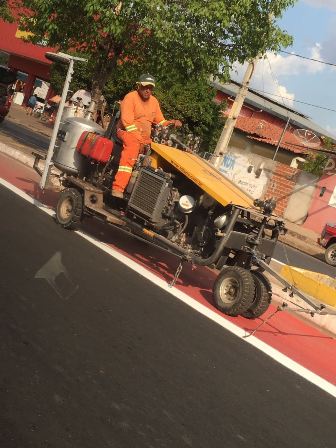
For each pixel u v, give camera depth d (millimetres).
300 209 28500
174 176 7973
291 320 8164
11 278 5980
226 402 4676
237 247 7309
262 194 29859
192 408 4383
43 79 48781
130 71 17266
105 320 5617
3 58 54719
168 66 16359
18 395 3842
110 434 3701
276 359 6105
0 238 7258
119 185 8219
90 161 8875
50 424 3623
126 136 8188
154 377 4707
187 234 7883
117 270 7543
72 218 8648
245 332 6684
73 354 4672
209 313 6961
